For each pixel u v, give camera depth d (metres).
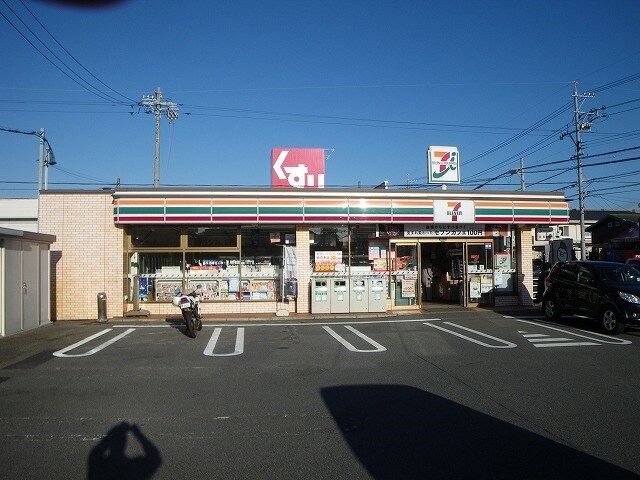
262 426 6.41
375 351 11.45
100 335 13.92
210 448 5.68
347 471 5.06
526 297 20.17
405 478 4.91
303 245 18.70
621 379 8.74
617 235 43.38
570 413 6.88
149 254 18.47
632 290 13.38
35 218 36.81
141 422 6.57
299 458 5.39
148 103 31.41
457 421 6.58
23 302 14.71
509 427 6.34
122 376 9.10
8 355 11.07
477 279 20.09
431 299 22.33
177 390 8.13
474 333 13.95
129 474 5.00
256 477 4.93
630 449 5.60
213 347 12.02
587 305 14.42
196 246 18.58
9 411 7.02
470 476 4.94
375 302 18.34
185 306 13.55
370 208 18.56
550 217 19.80
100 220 17.91
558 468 5.11
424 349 11.67
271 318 17.53
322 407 7.20
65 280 17.73
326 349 11.73
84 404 7.35
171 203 17.78
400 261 19.58
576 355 10.84
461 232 19.81
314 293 18.16
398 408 7.14
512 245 20.44
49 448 5.68
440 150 20.98
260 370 9.57
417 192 18.97
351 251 19.16
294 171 19.84
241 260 18.69
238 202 17.97
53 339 13.25
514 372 9.30
